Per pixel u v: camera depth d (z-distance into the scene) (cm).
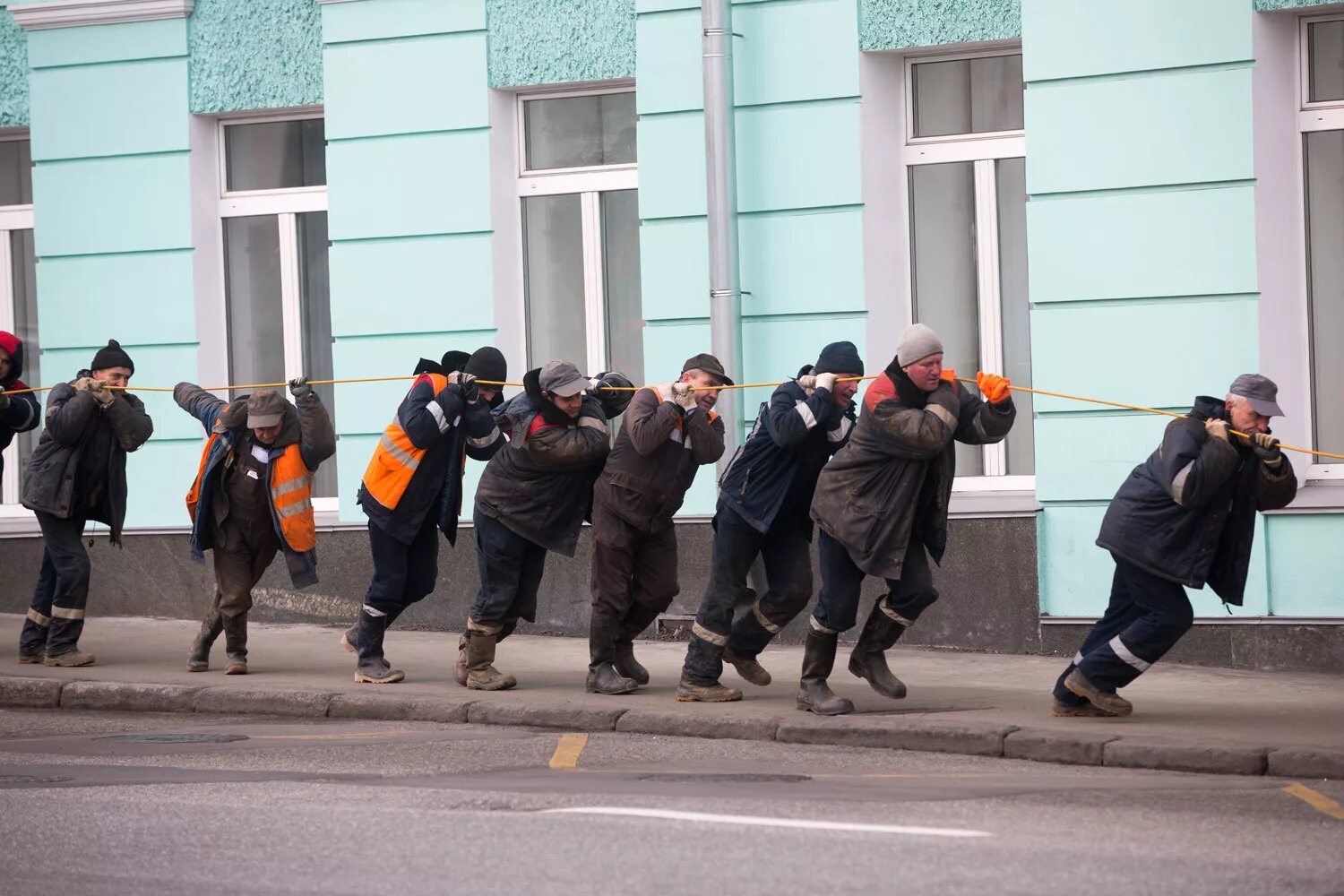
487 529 2466
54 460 2708
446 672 2667
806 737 2167
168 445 3394
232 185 3466
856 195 2952
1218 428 2077
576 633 3080
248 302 3459
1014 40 2900
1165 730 2069
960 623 2859
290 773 1922
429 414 2469
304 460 2622
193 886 1401
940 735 2097
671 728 2239
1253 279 2700
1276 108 2725
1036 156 2814
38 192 3469
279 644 3011
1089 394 2791
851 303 2958
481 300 3209
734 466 2314
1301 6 2669
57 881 1427
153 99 3406
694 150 3036
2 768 1973
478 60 3197
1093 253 2786
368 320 3269
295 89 3334
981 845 1492
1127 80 2758
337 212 3281
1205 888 1354
